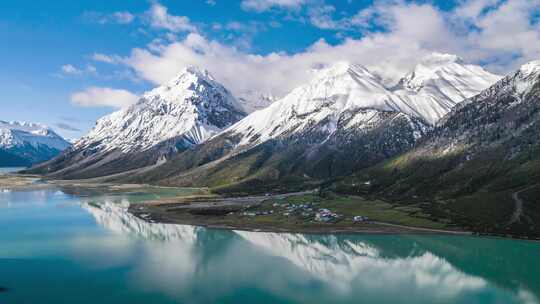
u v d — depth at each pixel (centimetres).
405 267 14238
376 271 13775
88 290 11794
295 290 11981
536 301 11344
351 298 11431
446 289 12119
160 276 13012
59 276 12950
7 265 14088
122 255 15438
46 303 10894
